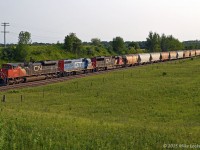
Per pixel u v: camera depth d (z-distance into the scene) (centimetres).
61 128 2780
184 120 3828
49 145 2159
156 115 4150
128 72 9481
